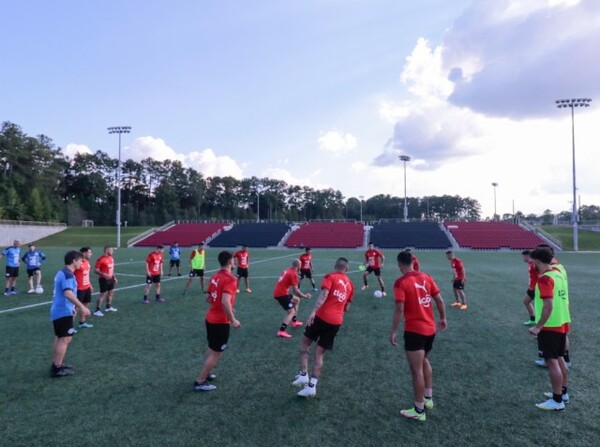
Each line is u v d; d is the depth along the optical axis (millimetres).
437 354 7391
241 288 16062
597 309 11562
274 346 8000
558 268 5434
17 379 6211
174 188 107188
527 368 6645
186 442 4324
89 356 7355
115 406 5234
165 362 7008
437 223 59688
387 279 19219
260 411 5086
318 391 5738
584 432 4535
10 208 63594
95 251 39938
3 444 4293
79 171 94875
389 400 5418
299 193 134500
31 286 15047
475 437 4422
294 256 35000
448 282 17766
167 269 23516
